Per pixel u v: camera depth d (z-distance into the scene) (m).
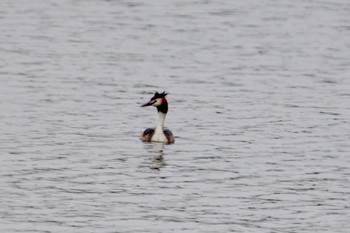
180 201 26.19
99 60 45.31
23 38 50.12
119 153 30.73
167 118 35.31
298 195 26.86
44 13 57.81
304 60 46.12
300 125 34.47
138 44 49.28
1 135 32.38
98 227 24.06
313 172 28.98
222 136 32.94
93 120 34.75
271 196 26.75
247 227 24.31
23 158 29.81
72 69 43.22
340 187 27.61
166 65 44.50
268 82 41.38
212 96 38.72
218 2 62.84
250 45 49.56
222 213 25.31
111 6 60.78
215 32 52.91
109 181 27.80
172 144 31.95
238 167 29.41
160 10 59.53
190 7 60.72
